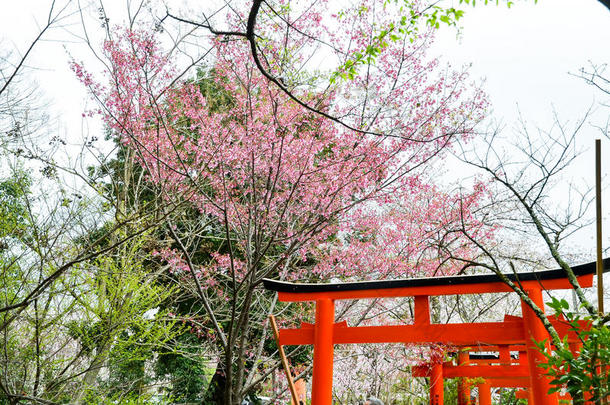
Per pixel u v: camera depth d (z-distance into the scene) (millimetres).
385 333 6332
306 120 8469
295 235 8016
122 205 8359
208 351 10305
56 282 7566
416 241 9398
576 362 3439
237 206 8922
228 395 7508
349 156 8273
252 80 8375
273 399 8719
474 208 9664
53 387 7605
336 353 12273
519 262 10883
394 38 5320
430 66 8133
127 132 7344
